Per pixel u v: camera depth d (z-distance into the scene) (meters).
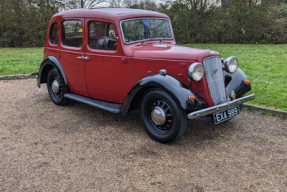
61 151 3.70
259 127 4.32
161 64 3.84
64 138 4.11
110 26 4.25
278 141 3.83
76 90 5.15
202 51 3.73
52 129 4.45
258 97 5.61
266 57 10.88
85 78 4.81
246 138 3.96
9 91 6.87
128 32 4.26
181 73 3.71
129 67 4.15
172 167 3.23
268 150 3.59
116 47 4.25
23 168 3.28
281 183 2.87
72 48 4.92
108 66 4.39
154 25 4.65
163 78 3.59
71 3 18.25
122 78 4.28
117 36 4.17
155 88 3.73
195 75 3.51
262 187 2.81
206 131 4.24
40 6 17.38
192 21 17.14
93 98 4.90
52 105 5.69
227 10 17.17
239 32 16.84
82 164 3.35
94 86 4.71
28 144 3.92
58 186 2.91
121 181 2.98
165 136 3.73
